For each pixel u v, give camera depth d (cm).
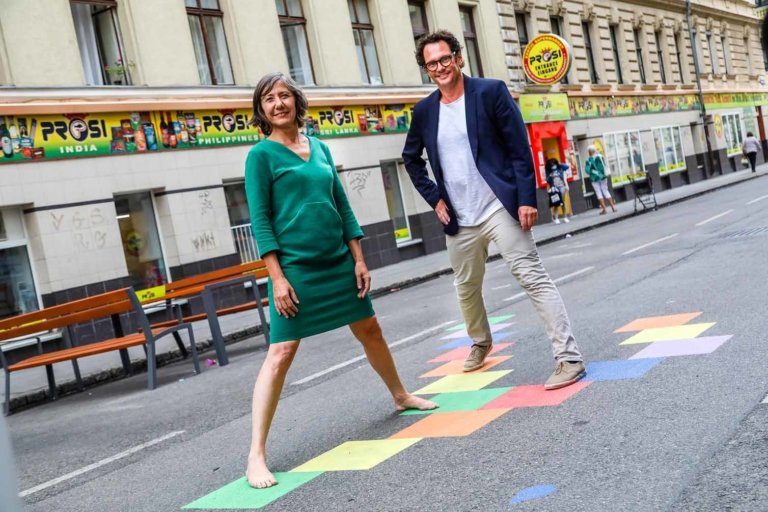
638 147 3394
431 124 541
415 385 605
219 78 1775
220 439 557
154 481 474
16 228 1373
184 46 1670
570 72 3031
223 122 1709
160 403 762
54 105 1399
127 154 1516
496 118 523
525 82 2756
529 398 495
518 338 712
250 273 1027
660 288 852
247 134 1758
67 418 784
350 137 2045
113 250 1470
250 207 453
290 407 619
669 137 3675
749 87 4725
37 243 1378
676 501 305
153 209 1581
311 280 456
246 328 1255
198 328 1371
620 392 469
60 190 1405
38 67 1416
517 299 1010
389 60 2223
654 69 3647
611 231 1961
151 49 1606
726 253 1034
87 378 1002
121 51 1585
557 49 2600
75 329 1391
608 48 3284
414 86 2284
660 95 3638
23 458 618
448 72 530
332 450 466
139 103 1534
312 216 455
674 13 3900
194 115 1650
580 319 752
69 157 1424
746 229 1299
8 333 915
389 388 524
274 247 448
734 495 302
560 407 460
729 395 427
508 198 515
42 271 1384
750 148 3653
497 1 2673
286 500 390
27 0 1412
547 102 2789
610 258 1274
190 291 978
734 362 492
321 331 459
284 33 1966
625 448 373
